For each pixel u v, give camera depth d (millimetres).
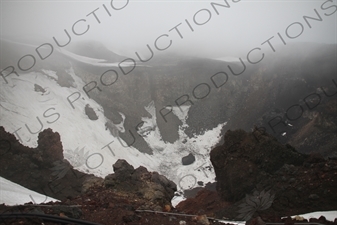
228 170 21578
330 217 13773
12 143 26719
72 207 9414
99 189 12547
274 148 20875
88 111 67812
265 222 10078
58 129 58844
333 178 16469
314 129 57656
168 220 9672
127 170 13039
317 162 18688
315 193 16141
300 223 9531
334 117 57375
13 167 25391
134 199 11875
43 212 9031
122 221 9195
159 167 65688
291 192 16438
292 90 67688
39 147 27172
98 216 9406
